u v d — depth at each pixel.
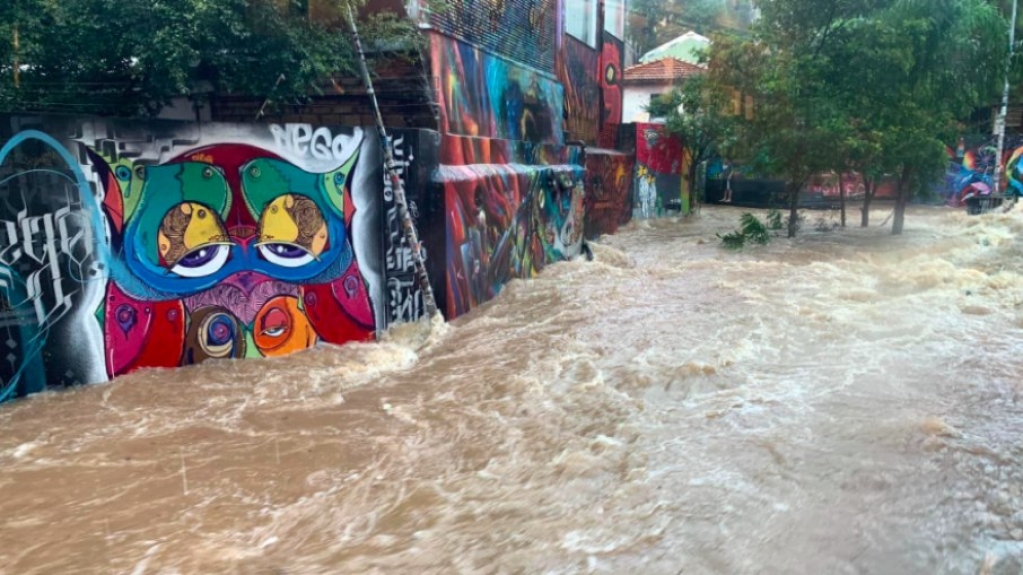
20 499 4.63
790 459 5.00
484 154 11.60
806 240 17.81
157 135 6.84
